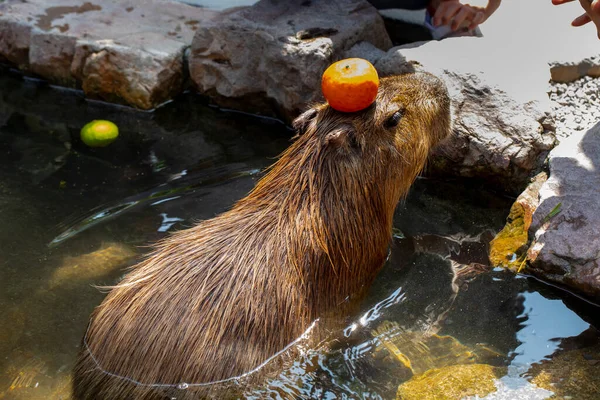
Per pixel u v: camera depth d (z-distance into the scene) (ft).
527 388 9.48
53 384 9.59
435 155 14.07
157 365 9.21
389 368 10.02
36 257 12.21
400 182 11.50
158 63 16.97
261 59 16.15
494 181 13.84
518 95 14.12
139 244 12.50
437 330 10.73
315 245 10.44
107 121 16.15
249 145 15.69
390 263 12.16
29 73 18.61
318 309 10.55
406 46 15.89
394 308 11.19
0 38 18.60
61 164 14.93
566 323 10.77
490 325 10.78
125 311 9.58
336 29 16.17
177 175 14.55
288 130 16.38
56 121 16.72
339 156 10.59
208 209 13.34
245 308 9.61
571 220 11.41
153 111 17.20
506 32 15.93
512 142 13.47
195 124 16.65
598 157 12.64
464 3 18.72
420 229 13.01
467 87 14.37
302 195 10.59
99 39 17.63
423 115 11.52
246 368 9.50
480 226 13.08
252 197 10.97
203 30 16.80
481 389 9.44
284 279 10.03
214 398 9.23
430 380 9.65
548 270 11.28
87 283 11.56
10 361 10.00
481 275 11.80
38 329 10.58
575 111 13.83
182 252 10.09
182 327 9.30
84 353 9.73
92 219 13.16
